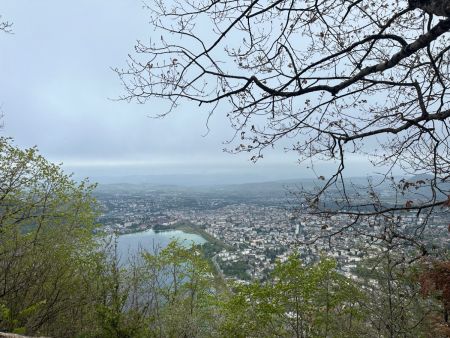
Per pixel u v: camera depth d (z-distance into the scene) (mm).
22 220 13344
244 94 3893
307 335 14242
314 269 13305
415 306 8688
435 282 4504
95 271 12711
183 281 17172
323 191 4070
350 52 3959
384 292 9727
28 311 10227
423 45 2895
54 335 12742
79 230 14891
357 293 11461
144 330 11914
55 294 12336
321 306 13508
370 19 3889
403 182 4352
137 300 12859
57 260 12438
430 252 4762
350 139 3885
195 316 15672
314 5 3635
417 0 2932
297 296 13734
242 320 14125
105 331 11305
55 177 14266
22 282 11250
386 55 4434
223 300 17078
